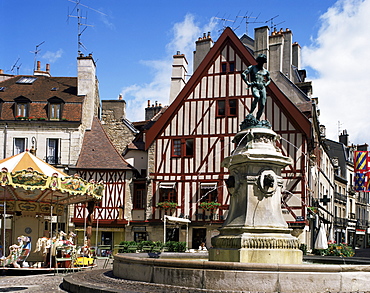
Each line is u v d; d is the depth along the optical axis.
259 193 10.66
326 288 8.23
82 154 28.33
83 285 9.19
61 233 16.20
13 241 18.53
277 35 28.91
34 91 29.98
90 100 29.91
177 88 30.88
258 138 11.00
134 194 27.92
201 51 31.67
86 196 19.42
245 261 9.94
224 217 25.92
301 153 24.92
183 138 27.33
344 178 45.75
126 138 32.81
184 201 26.72
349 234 46.53
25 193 18.84
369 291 8.31
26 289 10.50
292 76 31.11
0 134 27.95
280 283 8.23
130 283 9.45
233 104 26.95
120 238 27.64
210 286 8.51
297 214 24.41
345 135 48.97
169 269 9.05
